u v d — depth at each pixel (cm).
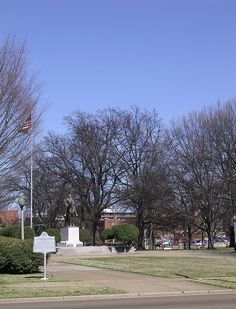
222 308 1280
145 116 6034
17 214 6675
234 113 5397
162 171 5788
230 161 5328
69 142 6025
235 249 4678
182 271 2384
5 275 2197
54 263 3028
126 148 5934
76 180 6012
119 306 1348
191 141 5666
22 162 2309
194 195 5631
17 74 2131
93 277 2133
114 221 8138
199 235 8456
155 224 6159
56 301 1498
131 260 3231
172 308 1290
